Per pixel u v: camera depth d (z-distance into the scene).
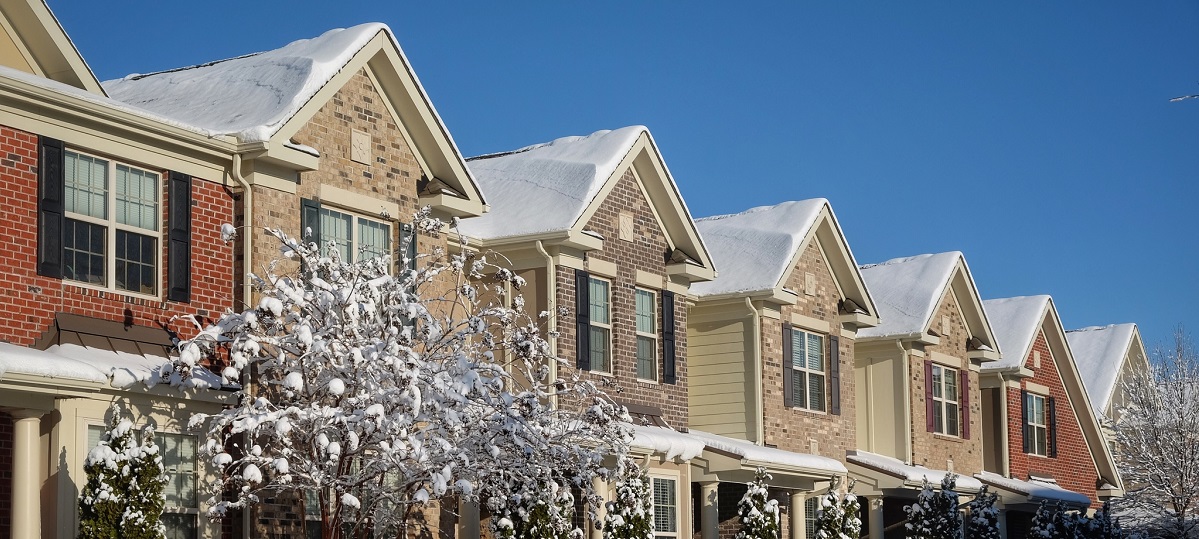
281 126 19.28
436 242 22.66
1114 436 45.66
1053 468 40.41
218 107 20.42
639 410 26.09
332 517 18.47
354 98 21.17
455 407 17.58
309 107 19.97
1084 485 41.97
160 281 18.42
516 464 18.39
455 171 22.41
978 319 37.06
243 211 19.27
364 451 18.30
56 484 16.31
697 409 29.47
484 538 23.22
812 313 31.12
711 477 26.17
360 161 21.14
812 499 31.66
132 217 18.30
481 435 18.06
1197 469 41.50
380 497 18.14
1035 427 39.88
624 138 26.44
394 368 16.77
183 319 18.53
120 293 17.91
